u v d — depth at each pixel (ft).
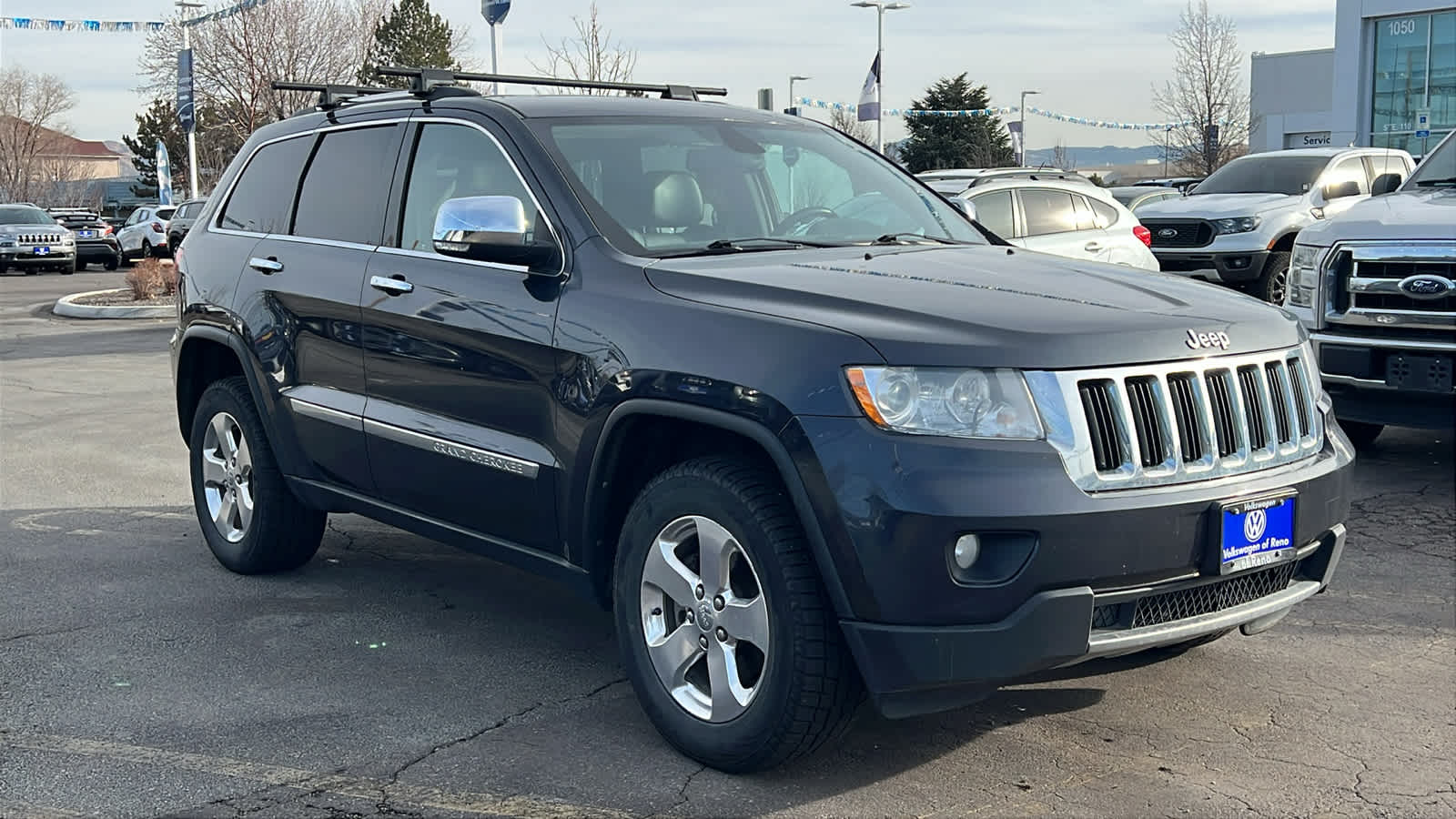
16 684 14.25
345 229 16.31
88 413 33.30
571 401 12.67
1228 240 45.24
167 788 11.67
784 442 10.88
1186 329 11.50
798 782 11.75
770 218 14.73
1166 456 11.14
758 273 12.43
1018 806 11.26
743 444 11.93
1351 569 18.40
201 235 19.01
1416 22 89.35
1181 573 11.12
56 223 104.47
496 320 13.57
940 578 10.37
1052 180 38.93
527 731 12.94
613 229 13.34
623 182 14.02
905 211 15.93
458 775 11.92
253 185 18.43
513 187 14.17
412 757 12.32
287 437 16.92
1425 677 14.33
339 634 15.93
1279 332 12.41
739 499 11.30
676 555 12.24
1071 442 10.67
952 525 10.28
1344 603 16.89
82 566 19.04
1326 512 12.31
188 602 17.26
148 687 14.17
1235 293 13.25
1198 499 11.08
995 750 12.44
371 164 16.21
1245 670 14.56
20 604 17.17
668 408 11.71
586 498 12.66
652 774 11.93
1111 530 10.62
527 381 13.25
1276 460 12.00
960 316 11.13
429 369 14.48
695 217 14.10
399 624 16.33
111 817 11.10
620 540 12.57
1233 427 11.66
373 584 18.11
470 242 13.32
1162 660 12.78
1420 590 17.42
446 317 14.17
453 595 17.60
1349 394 23.57
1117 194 79.61
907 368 10.61
